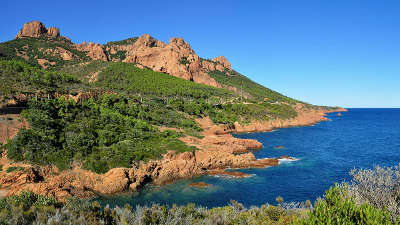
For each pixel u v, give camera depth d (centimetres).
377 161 4934
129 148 4112
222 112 10544
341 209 1105
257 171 4281
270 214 1814
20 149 3506
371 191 1411
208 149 4869
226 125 9250
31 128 3956
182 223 1633
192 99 11769
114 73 12556
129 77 12594
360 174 1538
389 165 4591
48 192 2944
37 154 3519
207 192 3338
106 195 3247
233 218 1759
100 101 6619
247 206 2855
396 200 1320
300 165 4644
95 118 5119
